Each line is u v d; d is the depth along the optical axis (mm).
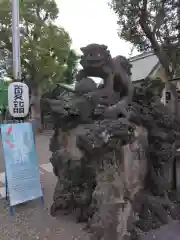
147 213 3000
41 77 13914
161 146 2955
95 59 2988
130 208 2861
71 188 3715
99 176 2861
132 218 2887
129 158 2775
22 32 11047
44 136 13641
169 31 6910
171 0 6543
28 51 12852
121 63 3209
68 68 15117
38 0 13086
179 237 3117
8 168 4016
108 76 3084
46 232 3428
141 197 2949
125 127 2418
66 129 3607
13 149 4109
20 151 4180
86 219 3582
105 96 3072
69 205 3838
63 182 3750
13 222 3756
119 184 2764
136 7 6645
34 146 4379
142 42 7449
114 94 3135
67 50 14023
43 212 4078
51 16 14289
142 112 3033
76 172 3516
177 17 6641
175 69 7234
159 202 3051
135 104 3086
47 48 13359
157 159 3010
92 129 2492
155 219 3082
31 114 14297
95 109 3031
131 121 2775
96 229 2797
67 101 3420
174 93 4895
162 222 3066
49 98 3834
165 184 3133
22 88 6098
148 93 3273
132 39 7520
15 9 6934
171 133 3041
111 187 2770
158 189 3086
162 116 3023
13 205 3959
